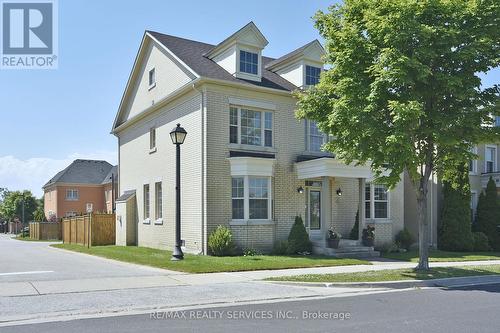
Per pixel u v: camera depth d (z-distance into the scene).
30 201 75.94
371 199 22.55
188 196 20.17
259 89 20.22
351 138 14.09
